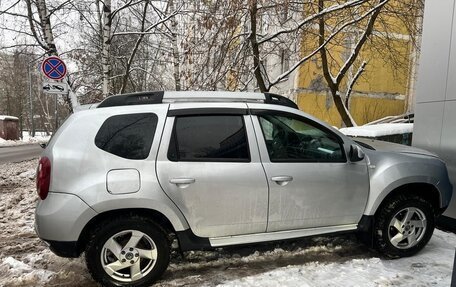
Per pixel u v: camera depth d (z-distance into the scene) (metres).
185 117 3.62
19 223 5.65
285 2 8.16
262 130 3.76
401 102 16.02
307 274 3.74
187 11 9.80
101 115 3.48
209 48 9.05
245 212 3.64
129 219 3.40
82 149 3.35
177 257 4.19
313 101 14.76
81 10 12.23
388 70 15.65
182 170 3.47
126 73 14.57
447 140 5.17
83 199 3.24
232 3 8.38
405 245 4.16
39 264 4.12
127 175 3.34
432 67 5.37
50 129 52.09
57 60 8.79
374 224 4.11
